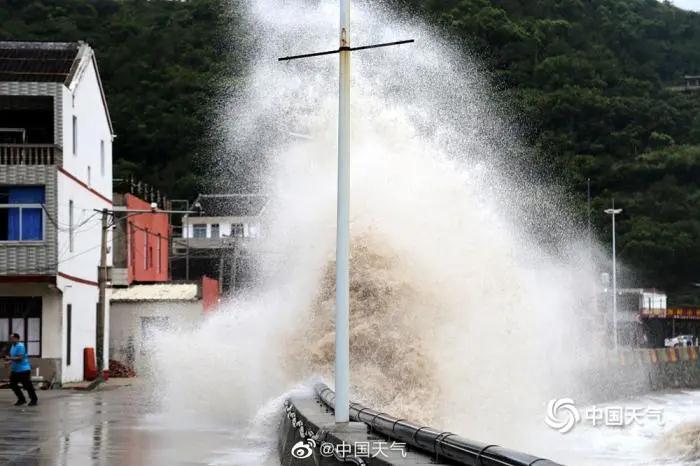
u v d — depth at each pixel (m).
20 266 56.00
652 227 152.25
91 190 66.50
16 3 153.88
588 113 163.62
